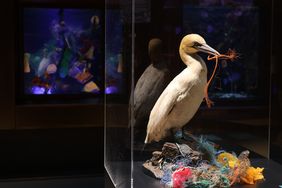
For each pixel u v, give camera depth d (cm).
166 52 152
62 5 218
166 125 157
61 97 223
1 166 227
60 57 221
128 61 143
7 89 211
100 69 225
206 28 170
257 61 175
